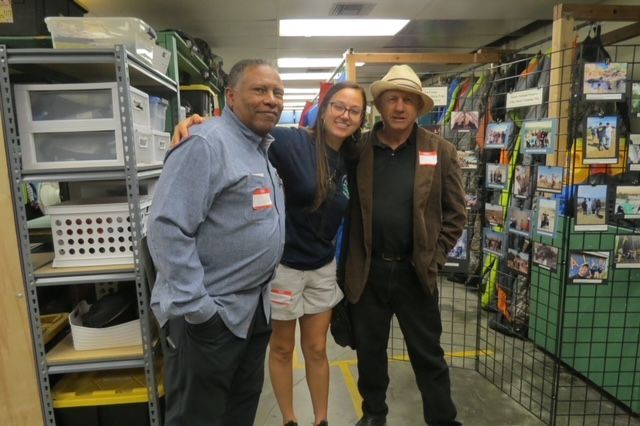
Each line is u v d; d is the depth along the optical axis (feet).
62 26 4.99
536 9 14.23
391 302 6.29
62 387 5.74
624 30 9.36
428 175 5.82
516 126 8.61
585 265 6.01
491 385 7.98
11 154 4.95
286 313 5.82
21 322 5.23
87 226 5.40
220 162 4.10
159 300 4.21
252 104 4.31
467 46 19.52
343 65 11.83
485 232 7.99
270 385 8.18
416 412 7.27
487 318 10.32
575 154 5.82
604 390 7.58
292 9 14.21
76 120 5.03
